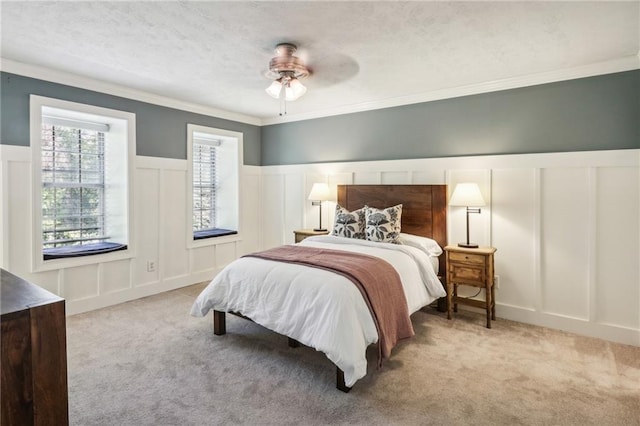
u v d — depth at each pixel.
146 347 2.69
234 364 2.43
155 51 2.71
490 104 3.42
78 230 3.68
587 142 2.96
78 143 3.66
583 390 2.13
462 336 2.94
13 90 2.95
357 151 4.36
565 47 2.57
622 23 2.20
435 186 3.63
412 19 2.17
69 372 2.31
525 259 3.27
